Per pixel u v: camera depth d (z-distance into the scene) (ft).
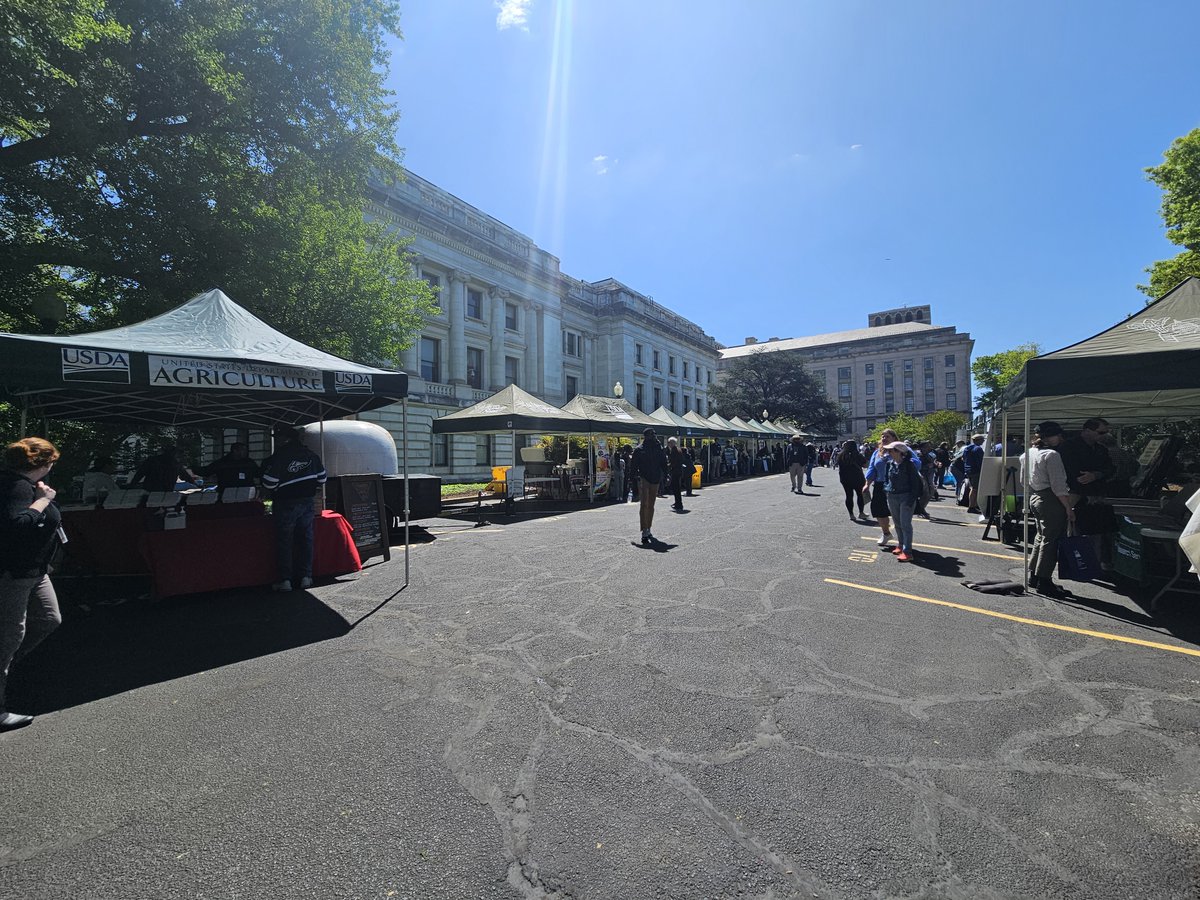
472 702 10.43
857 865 6.19
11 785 7.96
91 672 12.05
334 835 6.81
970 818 6.96
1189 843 6.47
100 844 6.68
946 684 10.97
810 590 18.10
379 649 13.26
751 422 111.86
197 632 14.62
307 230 42.70
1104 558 19.80
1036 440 18.44
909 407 309.01
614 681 11.28
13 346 12.87
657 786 7.73
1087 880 5.91
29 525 9.93
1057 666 11.78
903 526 22.35
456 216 107.55
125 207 31.99
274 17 37.09
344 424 34.04
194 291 34.30
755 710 9.96
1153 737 8.89
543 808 7.29
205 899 5.82
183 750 8.84
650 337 166.20
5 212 32.19
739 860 6.29
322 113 39.58
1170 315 17.47
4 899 5.82
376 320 49.42
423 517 32.99
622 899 5.75
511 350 118.93
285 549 18.63
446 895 5.86
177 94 32.50
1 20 22.85
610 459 58.65
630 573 20.74
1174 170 50.49
